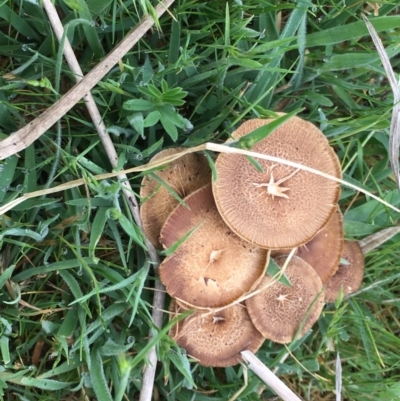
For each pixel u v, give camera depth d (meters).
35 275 0.20
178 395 0.21
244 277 0.19
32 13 0.19
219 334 0.20
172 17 0.19
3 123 0.19
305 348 0.24
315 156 0.19
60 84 0.19
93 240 0.18
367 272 0.24
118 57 0.17
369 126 0.20
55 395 0.20
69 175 0.19
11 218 0.19
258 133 0.17
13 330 0.20
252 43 0.21
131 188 0.19
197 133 0.20
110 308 0.20
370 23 0.19
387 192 0.23
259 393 0.23
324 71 0.22
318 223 0.19
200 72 0.20
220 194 0.18
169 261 0.19
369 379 0.23
